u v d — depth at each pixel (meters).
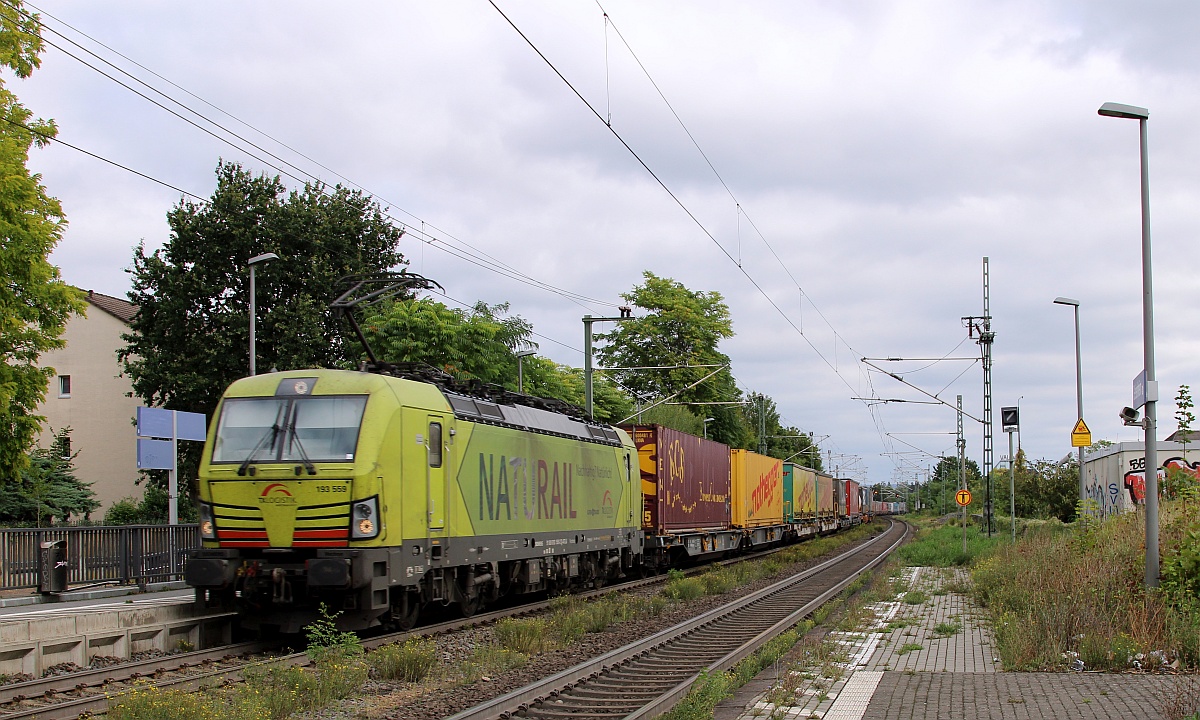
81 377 46.06
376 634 14.57
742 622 17.19
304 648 13.45
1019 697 9.50
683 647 14.00
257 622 13.77
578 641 14.70
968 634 14.73
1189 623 11.93
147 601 19.56
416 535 14.27
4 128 26.14
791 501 48.94
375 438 13.41
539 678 11.30
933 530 62.41
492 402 17.94
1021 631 12.45
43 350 28.03
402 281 17.72
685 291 59.84
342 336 36.91
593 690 10.61
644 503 28.16
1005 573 19.66
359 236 38.97
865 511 91.81
